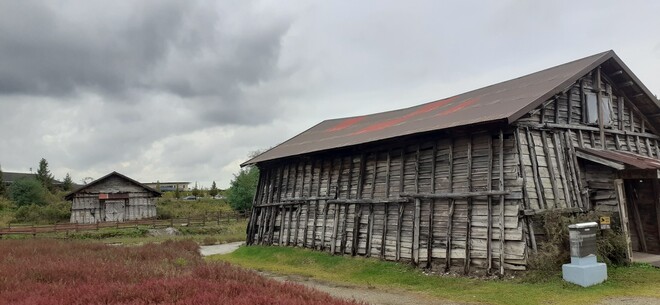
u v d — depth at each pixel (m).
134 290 7.23
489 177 13.49
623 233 13.49
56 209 52.44
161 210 58.56
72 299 6.79
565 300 10.18
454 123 13.85
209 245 30.73
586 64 15.02
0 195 69.12
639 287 11.09
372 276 15.05
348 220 18.72
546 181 13.66
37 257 12.66
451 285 12.71
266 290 7.44
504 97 15.61
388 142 17.30
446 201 14.72
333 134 24.06
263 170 26.05
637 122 17.95
